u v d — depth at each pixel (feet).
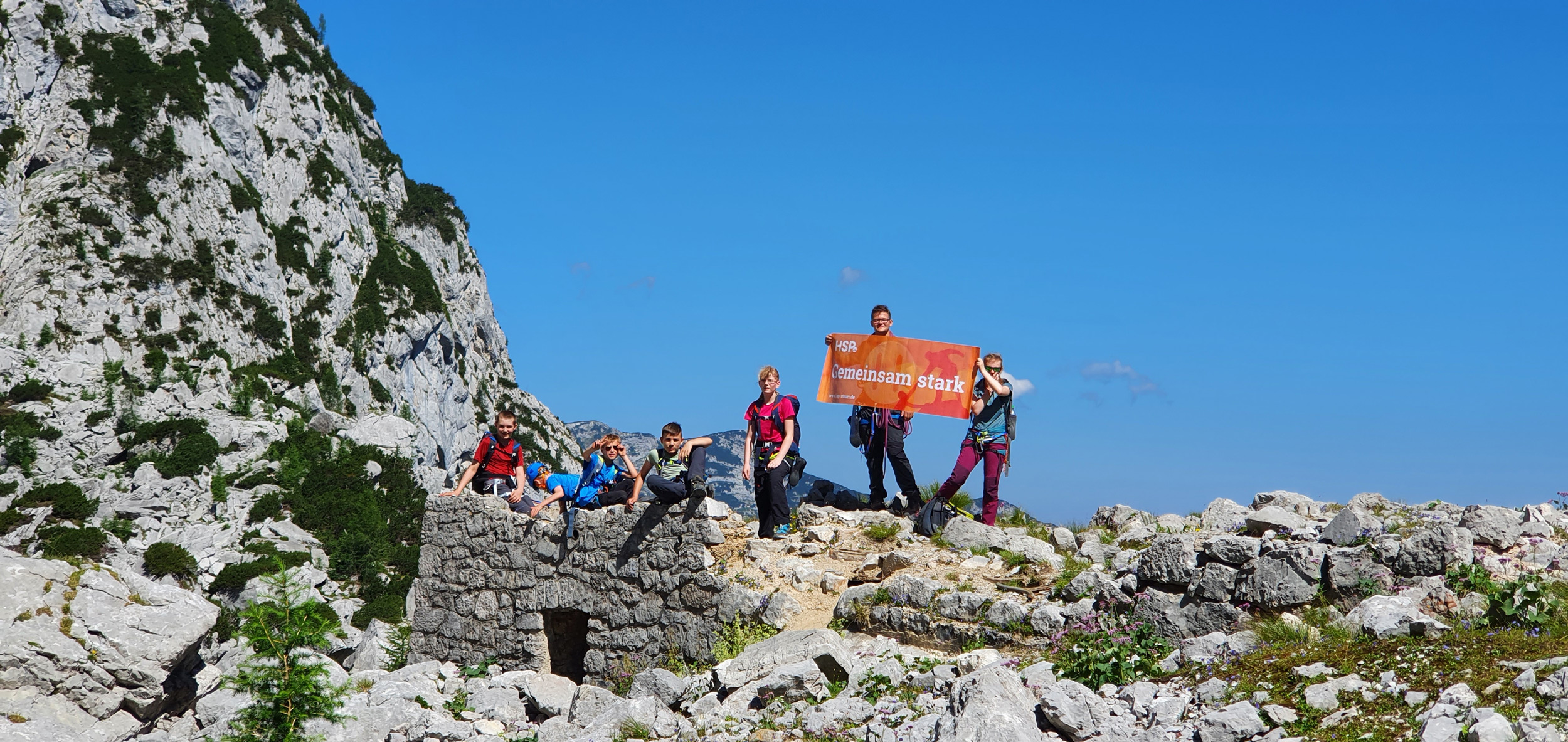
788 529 39.70
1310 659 23.17
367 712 31.37
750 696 26.96
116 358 289.33
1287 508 37.91
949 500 42.11
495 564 43.93
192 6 383.04
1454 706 19.47
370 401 355.36
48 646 28.84
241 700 30.68
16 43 324.60
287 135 391.04
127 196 317.22
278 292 349.00
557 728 29.32
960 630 31.19
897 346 43.24
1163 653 27.48
